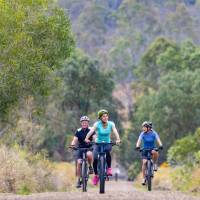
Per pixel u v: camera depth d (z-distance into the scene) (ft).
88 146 142.31
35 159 194.70
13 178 160.56
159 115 581.53
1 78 176.04
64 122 571.28
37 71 186.29
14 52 172.86
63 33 195.72
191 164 228.63
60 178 202.90
